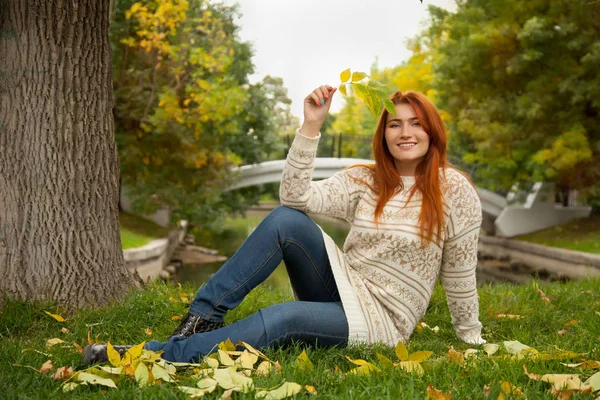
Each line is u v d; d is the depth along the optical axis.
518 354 2.51
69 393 2.07
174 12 12.48
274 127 20.38
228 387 1.97
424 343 2.88
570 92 15.65
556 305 4.06
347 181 2.75
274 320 2.38
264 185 23.77
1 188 3.61
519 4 15.88
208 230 19.08
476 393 1.97
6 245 3.59
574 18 15.21
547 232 19.83
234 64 18.14
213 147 15.72
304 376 2.11
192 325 2.46
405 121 2.60
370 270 2.60
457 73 17.31
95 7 3.75
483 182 19.89
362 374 2.17
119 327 3.23
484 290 4.50
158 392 1.98
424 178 2.58
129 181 15.33
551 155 15.55
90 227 3.70
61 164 3.63
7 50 3.63
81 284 3.62
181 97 13.62
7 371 2.32
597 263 14.57
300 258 2.59
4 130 3.63
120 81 13.57
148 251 12.78
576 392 2.00
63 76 3.64
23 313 3.33
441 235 2.57
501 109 16.58
